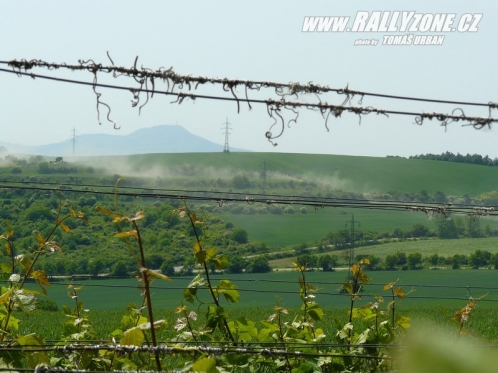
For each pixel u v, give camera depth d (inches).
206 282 344.5
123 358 305.0
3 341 299.1
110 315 1545.3
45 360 269.6
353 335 385.7
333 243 4055.1
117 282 2635.3
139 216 214.8
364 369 356.2
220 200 490.6
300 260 3454.7
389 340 362.6
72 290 416.5
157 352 222.4
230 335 345.1
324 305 2326.5
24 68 283.1
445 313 396.5
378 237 4286.4
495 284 3004.4
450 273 3371.1
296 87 284.0
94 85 280.7
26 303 286.2
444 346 73.2
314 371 330.3
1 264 310.7
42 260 2605.8
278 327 366.3
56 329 993.5
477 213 522.6
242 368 328.8
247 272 3304.6
